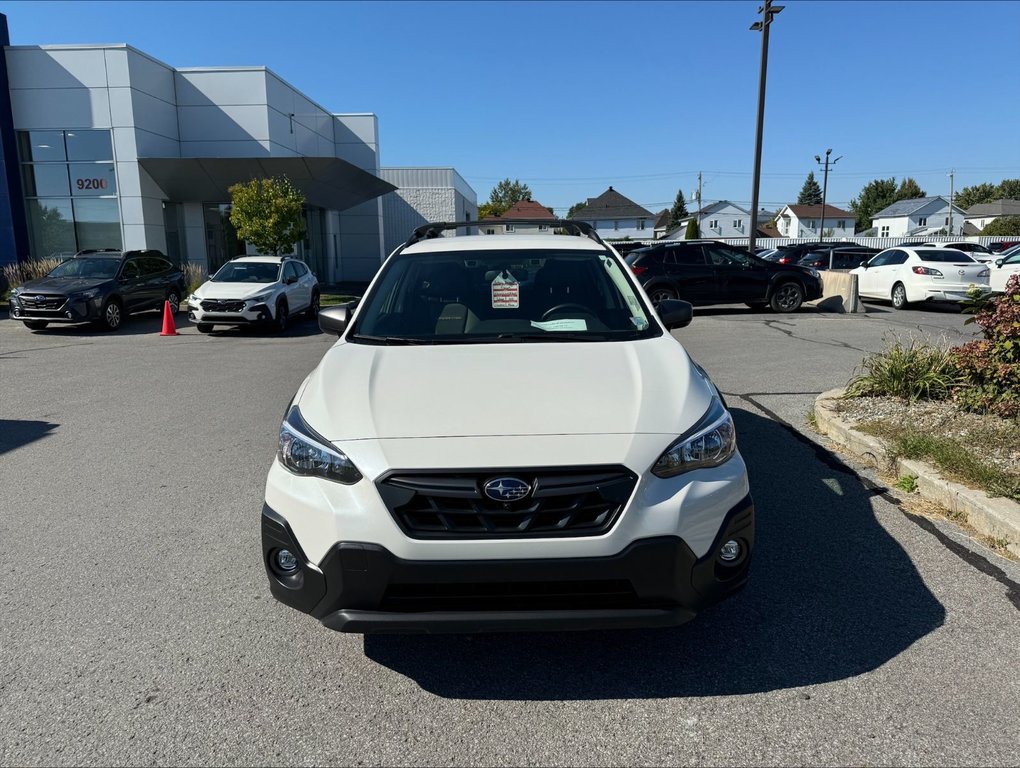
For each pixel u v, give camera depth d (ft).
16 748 8.29
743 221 286.05
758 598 11.38
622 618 8.60
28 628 10.85
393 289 13.83
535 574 8.39
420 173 133.69
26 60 73.00
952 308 56.18
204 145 83.10
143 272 54.49
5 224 74.02
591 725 8.63
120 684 9.48
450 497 8.49
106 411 24.61
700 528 8.80
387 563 8.49
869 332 40.78
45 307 46.52
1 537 14.20
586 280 13.79
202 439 21.01
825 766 7.87
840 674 9.47
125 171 74.13
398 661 10.01
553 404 9.50
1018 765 7.80
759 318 48.85
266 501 9.58
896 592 11.45
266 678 9.61
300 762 8.07
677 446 9.01
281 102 87.15
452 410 9.41
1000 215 271.69
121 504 15.90
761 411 22.34
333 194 88.48
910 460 15.81
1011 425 17.06
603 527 8.47
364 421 9.34
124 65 72.64
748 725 8.55
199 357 36.70
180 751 8.25
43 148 74.13
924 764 7.86
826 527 13.80
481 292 13.53
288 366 33.60
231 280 49.19
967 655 9.78
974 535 13.32
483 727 8.62
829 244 108.68
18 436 21.54
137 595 11.84
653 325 12.59
